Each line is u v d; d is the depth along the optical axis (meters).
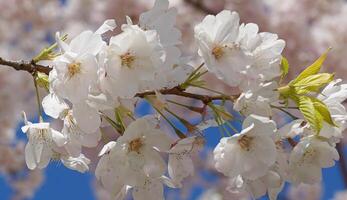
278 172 0.61
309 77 0.62
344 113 0.62
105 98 0.59
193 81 0.61
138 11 1.93
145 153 0.61
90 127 0.59
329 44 1.89
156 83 0.59
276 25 1.90
